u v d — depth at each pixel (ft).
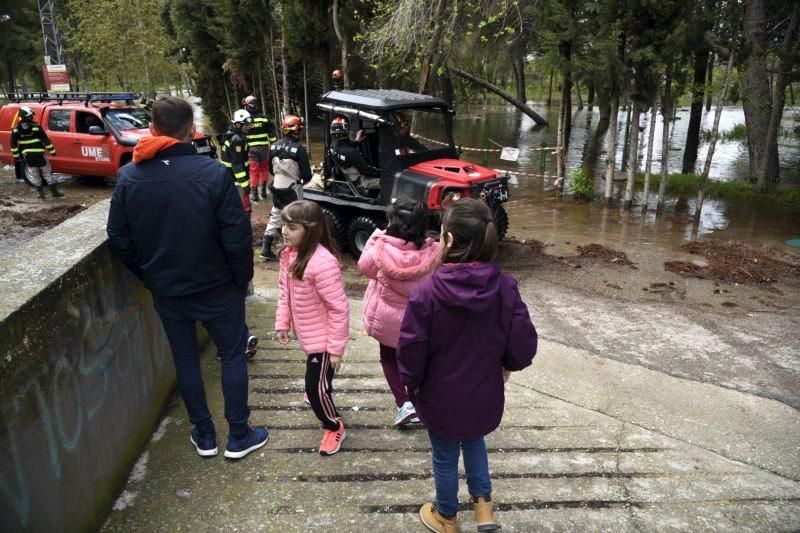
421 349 7.28
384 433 11.20
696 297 21.13
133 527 8.41
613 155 37.35
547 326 18.03
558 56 36.65
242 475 9.70
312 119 80.89
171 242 8.61
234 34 58.75
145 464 9.85
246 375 9.89
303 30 49.78
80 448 7.77
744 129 75.31
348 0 48.19
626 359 15.56
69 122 39.99
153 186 8.45
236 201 8.87
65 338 7.51
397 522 8.73
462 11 39.99
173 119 8.52
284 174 23.24
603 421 12.07
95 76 106.22
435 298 7.18
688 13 31.96
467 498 9.48
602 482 9.96
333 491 9.40
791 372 14.92
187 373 9.61
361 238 24.97
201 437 10.02
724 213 35.99
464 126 85.05
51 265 7.89
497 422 7.78
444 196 22.11
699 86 34.99
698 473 10.34
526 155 58.70
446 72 54.70
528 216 35.06
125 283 9.74
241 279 9.30
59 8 125.18
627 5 32.30
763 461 10.81
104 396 8.64
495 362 7.55
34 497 6.57
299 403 12.13
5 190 40.78
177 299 9.03
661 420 12.21
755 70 41.73
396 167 23.45
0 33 149.69
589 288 22.04
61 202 37.01
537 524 8.86
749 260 25.77
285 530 8.50
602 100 36.63
